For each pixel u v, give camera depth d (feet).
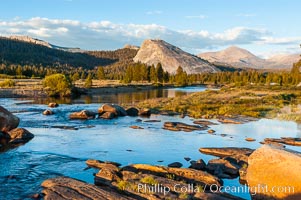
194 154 74.59
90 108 166.40
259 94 256.32
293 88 321.52
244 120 130.41
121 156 72.02
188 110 159.94
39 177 55.47
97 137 92.68
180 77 478.18
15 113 142.20
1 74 434.71
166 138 92.22
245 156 65.57
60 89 252.01
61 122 119.75
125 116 140.87
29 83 330.75
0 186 50.49
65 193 44.14
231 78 578.25
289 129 111.65
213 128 110.93
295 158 41.55
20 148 77.46
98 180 51.57
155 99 222.69
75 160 67.36
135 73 485.56
